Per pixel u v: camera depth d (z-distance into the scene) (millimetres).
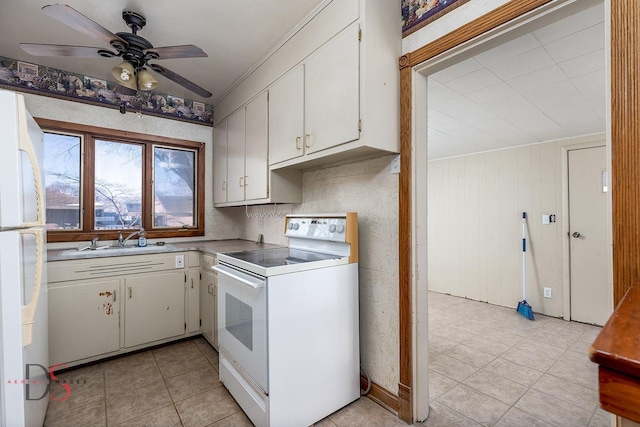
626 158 988
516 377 2178
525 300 3689
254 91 2531
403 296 1688
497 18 1311
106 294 2367
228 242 3215
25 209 1228
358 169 1994
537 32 1600
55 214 2646
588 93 2344
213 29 2045
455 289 4441
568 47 1741
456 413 1768
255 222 3277
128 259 2473
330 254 1962
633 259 977
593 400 1905
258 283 1499
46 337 1757
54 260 2162
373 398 1866
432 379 2145
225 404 1833
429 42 1591
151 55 1829
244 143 2709
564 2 1141
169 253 2672
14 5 1789
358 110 1554
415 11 1666
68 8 1364
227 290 1912
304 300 1613
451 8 1498
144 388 2002
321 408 1681
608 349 494
